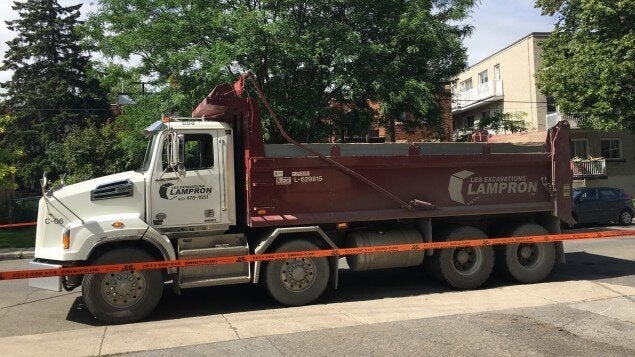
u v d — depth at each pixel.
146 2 17.64
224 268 7.27
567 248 13.13
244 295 8.33
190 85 16.61
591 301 7.34
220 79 15.83
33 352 5.43
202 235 7.46
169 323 6.64
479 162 8.55
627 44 20.22
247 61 16.73
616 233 9.12
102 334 6.12
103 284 6.67
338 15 18.78
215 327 6.32
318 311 7.09
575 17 23.81
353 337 5.77
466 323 6.26
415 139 28.92
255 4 18.06
